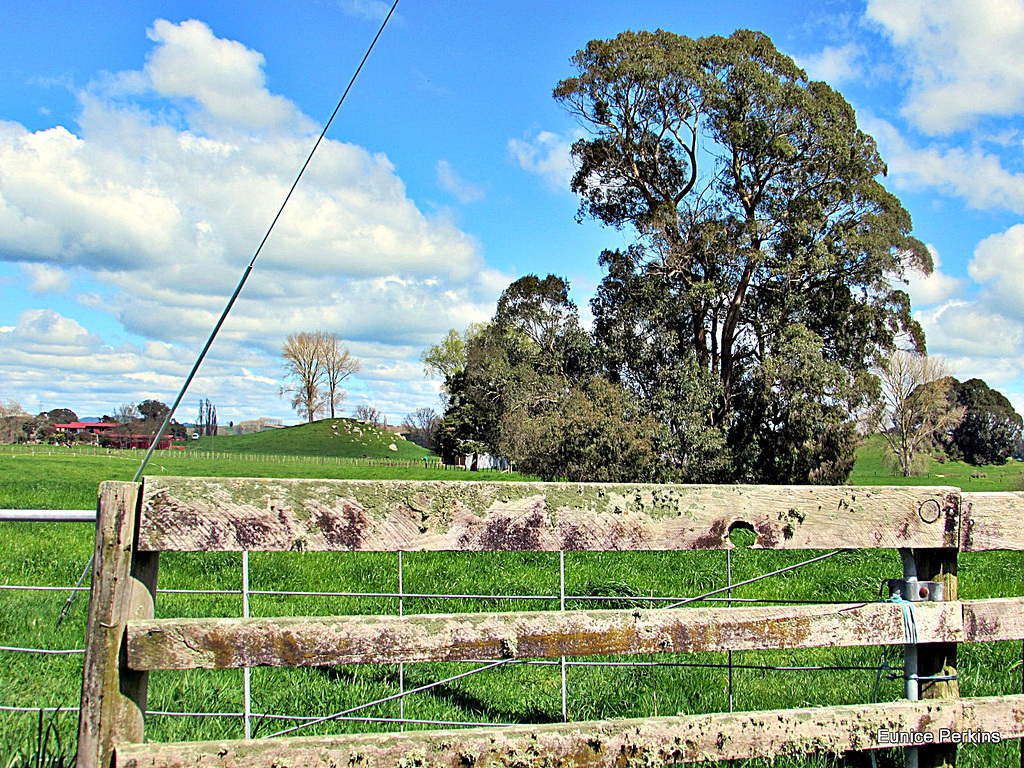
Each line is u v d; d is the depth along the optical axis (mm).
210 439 106875
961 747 3666
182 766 1983
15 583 8203
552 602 7402
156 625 2035
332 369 113688
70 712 3678
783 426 32906
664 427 32844
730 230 36250
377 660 2119
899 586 2605
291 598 7352
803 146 37656
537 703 4555
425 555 10680
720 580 9781
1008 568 12117
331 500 2172
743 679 5191
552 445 34094
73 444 86562
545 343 42656
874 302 37594
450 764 2084
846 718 2379
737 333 38375
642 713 4379
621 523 2324
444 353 89812
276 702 4277
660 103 38406
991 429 83812
